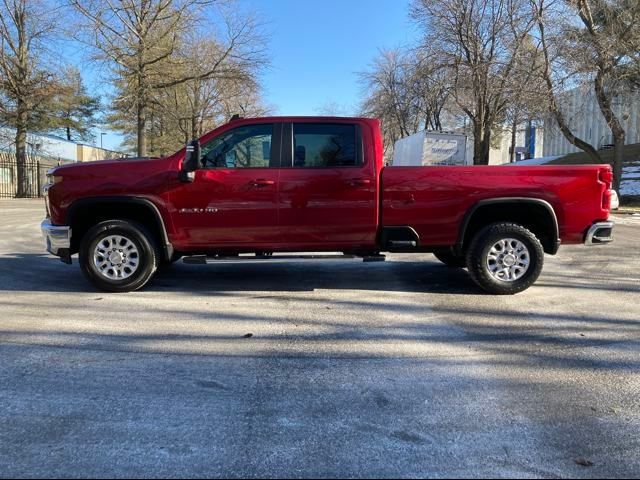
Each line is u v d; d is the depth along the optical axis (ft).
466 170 20.76
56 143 134.31
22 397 11.76
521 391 12.17
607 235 21.30
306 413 11.06
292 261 29.68
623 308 19.44
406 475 8.88
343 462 9.25
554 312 18.85
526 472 8.98
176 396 11.85
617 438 10.12
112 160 21.43
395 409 11.25
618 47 65.57
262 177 20.57
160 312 18.66
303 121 21.03
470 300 20.56
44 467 9.07
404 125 138.31
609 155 140.56
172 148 145.69
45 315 18.16
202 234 20.79
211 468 9.07
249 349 14.93
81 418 10.81
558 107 75.41
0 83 96.17
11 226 46.21
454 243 21.11
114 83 88.53
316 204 20.70
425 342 15.55
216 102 116.16
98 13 76.18
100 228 20.81
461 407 11.35
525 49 73.72
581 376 13.05
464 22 79.41
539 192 20.75
